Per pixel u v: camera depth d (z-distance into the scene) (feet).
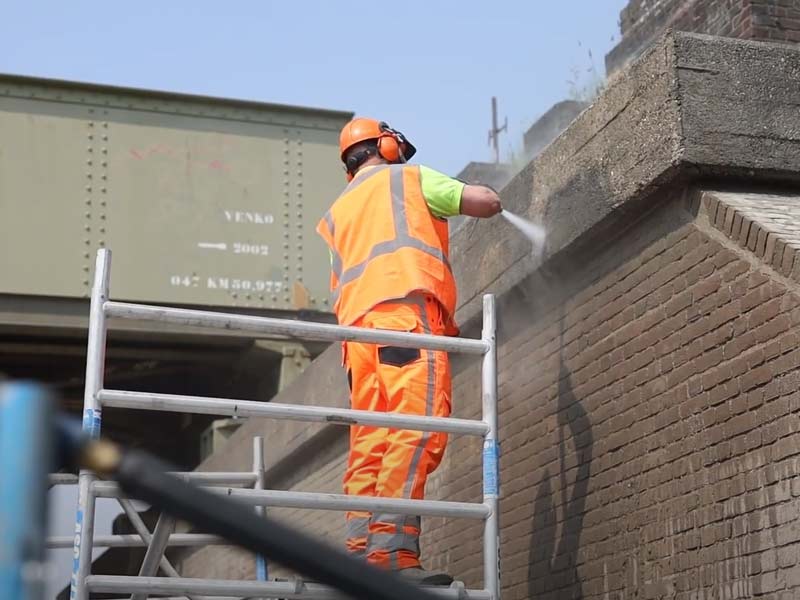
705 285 15.21
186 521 3.18
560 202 17.94
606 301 17.33
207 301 33.68
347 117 35.81
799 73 16.11
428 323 15.42
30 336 33.86
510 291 19.48
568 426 17.97
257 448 20.62
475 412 20.98
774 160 15.61
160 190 33.94
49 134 33.24
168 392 39.24
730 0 25.77
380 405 15.47
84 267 32.89
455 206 15.87
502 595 19.33
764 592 13.55
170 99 34.47
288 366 34.40
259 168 34.94
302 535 3.17
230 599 16.24
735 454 14.30
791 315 13.64
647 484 15.92
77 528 12.54
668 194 16.06
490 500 14.21
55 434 2.98
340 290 16.14
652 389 16.05
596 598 16.75
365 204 16.14
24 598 2.91
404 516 14.40
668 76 15.60
